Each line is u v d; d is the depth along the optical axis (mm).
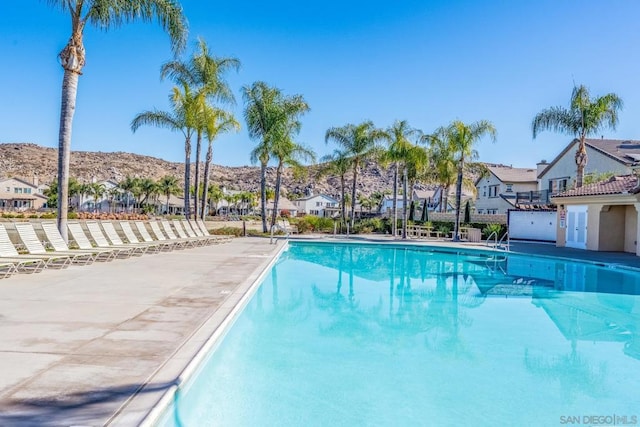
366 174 162500
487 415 4512
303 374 5496
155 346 5008
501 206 43156
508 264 17641
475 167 35031
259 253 16547
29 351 4742
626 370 5859
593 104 24797
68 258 11367
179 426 4074
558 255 18844
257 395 4840
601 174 28906
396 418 4391
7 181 78062
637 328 7996
